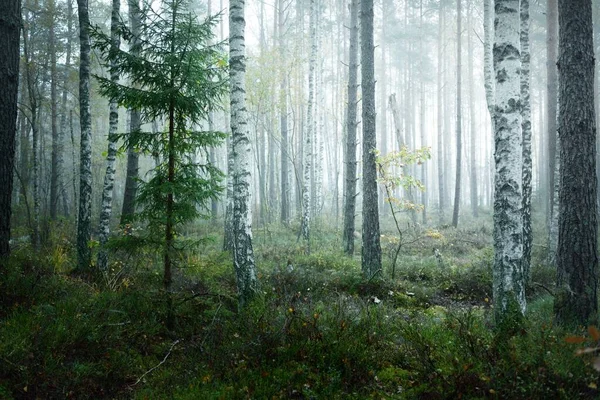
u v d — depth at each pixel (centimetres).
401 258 1289
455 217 2127
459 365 466
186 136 661
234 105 768
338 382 470
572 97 630
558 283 631
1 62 723
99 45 617
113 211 2373
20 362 471
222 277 881
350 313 642
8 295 630
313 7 1872
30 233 1362
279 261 1202
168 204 620
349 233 1417
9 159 738
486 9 1531
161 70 630
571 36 634
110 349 540
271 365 510
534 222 2283
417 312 766
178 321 645
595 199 620
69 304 621
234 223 760
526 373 424
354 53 1431
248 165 774
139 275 782
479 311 767
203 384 480
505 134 630
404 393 451
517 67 633
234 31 770
